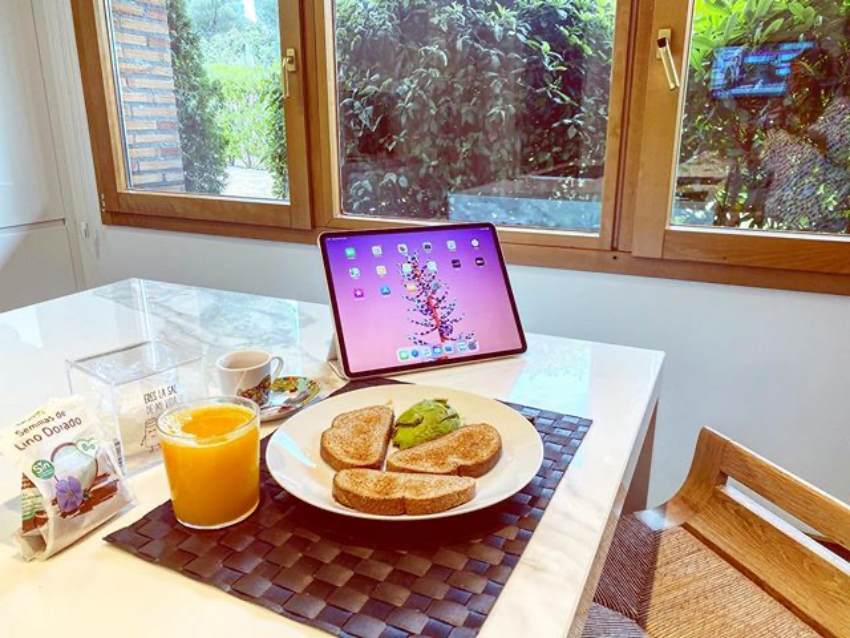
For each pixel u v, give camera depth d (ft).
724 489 3.29
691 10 5.00
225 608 1.82
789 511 2.88
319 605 1.82
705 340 5.59
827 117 4.86
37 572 1.96
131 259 8.50
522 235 6.12
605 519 2.22
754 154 5.15
